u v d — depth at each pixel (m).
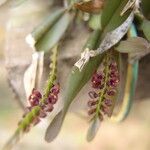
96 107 0.34
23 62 0.46
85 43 0.39
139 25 0.39
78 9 0.41
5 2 0.42
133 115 1.03
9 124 1.07
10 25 0.48
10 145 0.30
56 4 0.48
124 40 0.36
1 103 1.03
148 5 0.41
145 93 0.50
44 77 0.43
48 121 0.42
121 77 0.39
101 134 1.11
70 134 1.12
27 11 0.48
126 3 0.37
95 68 0.35
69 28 0.44
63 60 0.44
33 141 1.06
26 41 0.43
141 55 0.41
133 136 1.08
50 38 0.41
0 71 0.54
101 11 0.39
